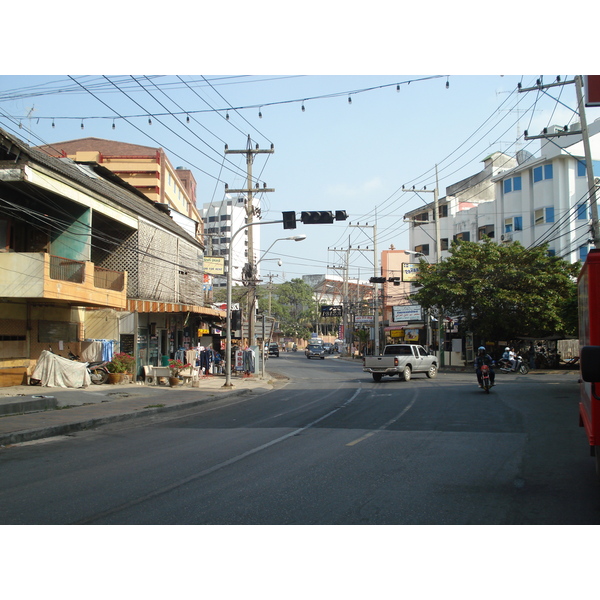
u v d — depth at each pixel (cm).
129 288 2586
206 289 3922
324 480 742
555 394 1959
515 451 948
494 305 3650
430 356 3162
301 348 11700
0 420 1320
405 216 6100
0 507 622
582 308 674
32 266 1802
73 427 1293
